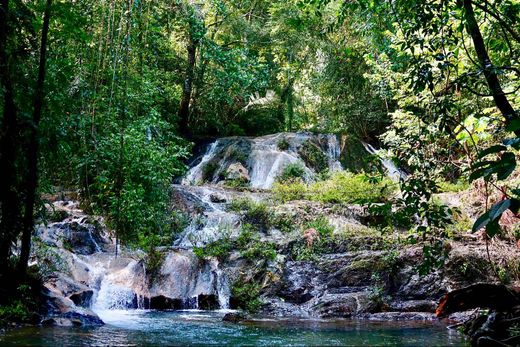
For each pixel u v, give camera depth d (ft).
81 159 32.42
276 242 37.93
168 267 34.35
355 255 35.68
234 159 62.18
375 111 67.31
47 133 23.62
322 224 39.60
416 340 21.31
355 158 62.39
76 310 23.77
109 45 30.35
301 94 79.36
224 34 67.82
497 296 20.63
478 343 18.53
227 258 36.35
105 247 36.58
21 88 22.04
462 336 22.68
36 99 21.85
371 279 34.17
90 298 28.25
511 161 9.30
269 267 35.55
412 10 19.77
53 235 34.65
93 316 24.08
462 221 39.17
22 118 21.18
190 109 71.67
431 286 33.47
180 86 69.41
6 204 21.09
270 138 65.92
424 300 32.99
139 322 25.34
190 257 35.47
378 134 69.97
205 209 44.14
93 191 39.50
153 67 55.06
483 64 17.85
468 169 19.93
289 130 77.15
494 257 34.12
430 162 19.93
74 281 28.30
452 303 21.18
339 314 30.71
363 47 57.16
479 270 33.50
